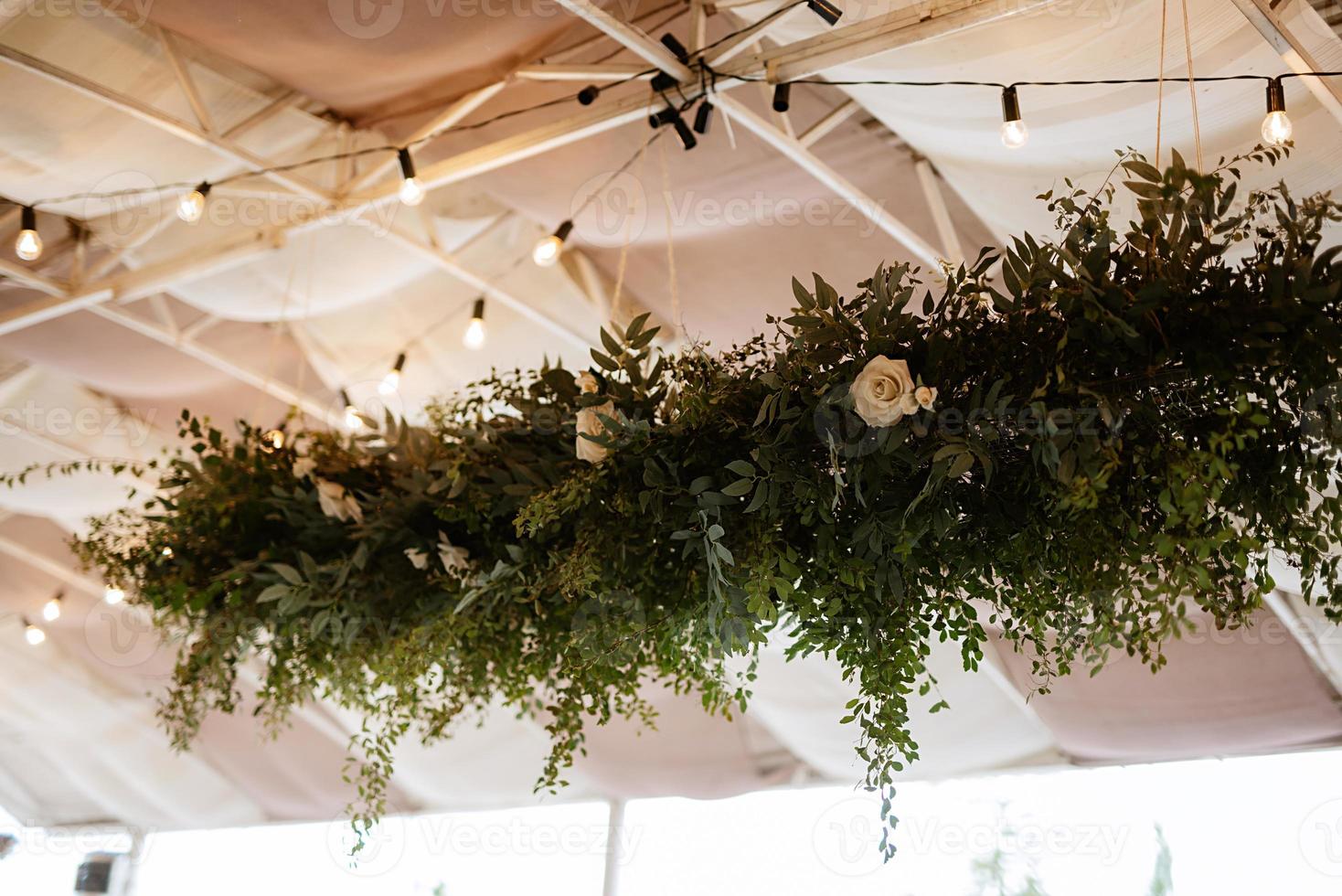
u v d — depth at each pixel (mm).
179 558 3576
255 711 3580
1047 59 3715
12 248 6090
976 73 3947
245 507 3574
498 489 3066
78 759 11266
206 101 5242
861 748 2436
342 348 7203
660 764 8148
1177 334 2193
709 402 2617
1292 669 5777
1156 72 3580
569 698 3057
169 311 6938
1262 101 3527
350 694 3555
